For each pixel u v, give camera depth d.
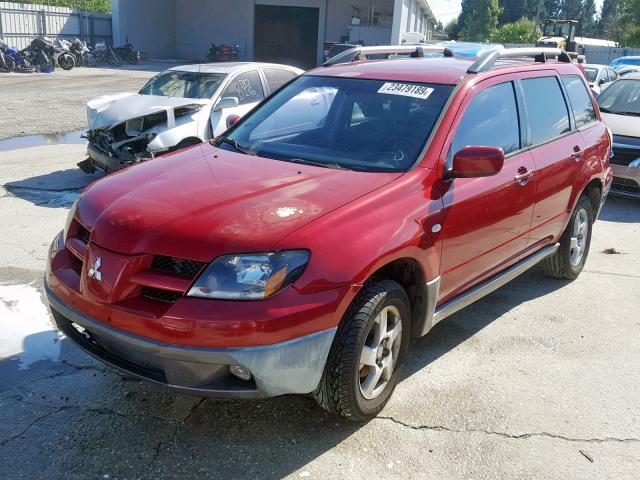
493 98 4.30
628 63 25.91
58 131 12.36
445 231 3.63
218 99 8.45
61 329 3.39
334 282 2.95
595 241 7.07
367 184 3.45
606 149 5.80
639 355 4.38
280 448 3.18
